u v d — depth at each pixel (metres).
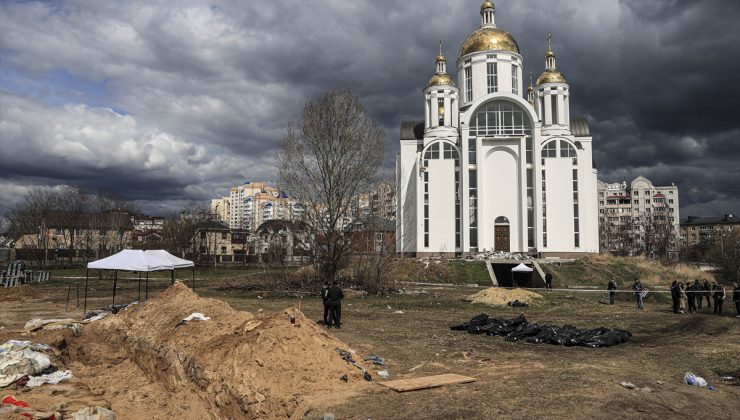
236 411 10.73
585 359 14.23
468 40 65.69
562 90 61.47
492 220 57.59
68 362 15.98
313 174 35.12
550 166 57.53
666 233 107.75
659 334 19.31
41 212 74.94
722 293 26.84
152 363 15.62
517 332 17.53
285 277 36.72
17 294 32.78
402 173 62.91
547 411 9.24
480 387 10.88
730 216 150.50
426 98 63.31
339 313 19.83
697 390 11.06
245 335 12.84
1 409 10.41
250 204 174.00
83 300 31.36
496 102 59.00
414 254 60.00
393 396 10.22
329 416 8.88
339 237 34.62
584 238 56.81
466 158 57.25
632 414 9.27
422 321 22.12
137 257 23.91
